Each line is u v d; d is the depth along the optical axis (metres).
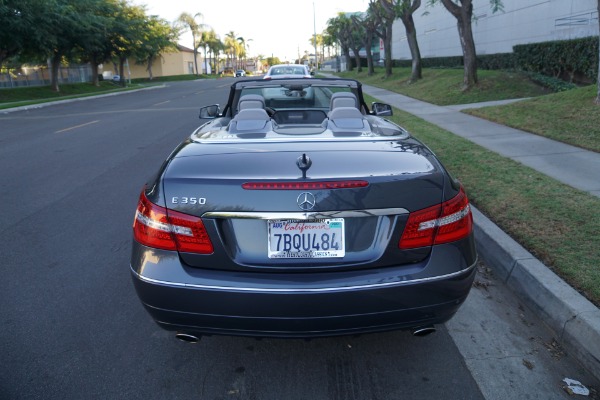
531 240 4.36
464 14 16.48
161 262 2.66
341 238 2.60
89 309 3.83
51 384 2.93
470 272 2.76
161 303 2.65
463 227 2.77
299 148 2.94
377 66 55.06
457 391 2.84
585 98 10.52
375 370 3.05
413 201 2.62
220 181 2.61
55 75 37.44
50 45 33.00
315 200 2.54
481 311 3.71
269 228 2.59
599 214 4.89
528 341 3.32
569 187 5.85
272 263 2.60
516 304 3.81
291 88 4.89
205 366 3.11
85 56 45.06
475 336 3.39
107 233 5.48
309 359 3.17
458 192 2.82
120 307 3.86
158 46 53.12
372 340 3.37
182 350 3.28
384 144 3.05
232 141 3.14
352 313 2.57
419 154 2.93
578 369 3.04
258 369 3.08
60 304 3.91
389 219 2.63
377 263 2.62
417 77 23.91
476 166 7.04
